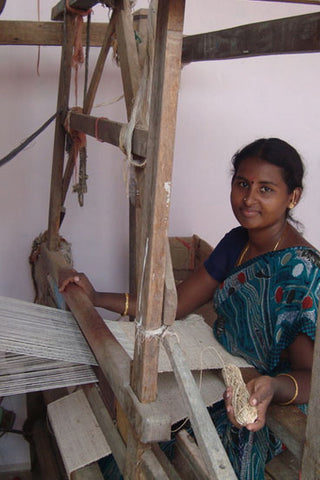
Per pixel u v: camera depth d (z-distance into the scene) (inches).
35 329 57.7
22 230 98.3
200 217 108.3
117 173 100.7
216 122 105.3
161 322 39.5
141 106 43.0
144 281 39.2
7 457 109.2
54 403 57.1
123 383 43.1
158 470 39.7
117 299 65.0
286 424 37.9
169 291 38.4
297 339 44.3
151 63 42.5
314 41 30.5
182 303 60.3
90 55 94.1
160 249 37.9
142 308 39.8
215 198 108.3
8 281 99.9
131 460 42.4
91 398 55.1
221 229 110.0
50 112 95.0
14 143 94.3
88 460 48.2
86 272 103.7
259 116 107.4
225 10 100.3
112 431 48.3
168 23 33.9
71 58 74.6
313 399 31.1
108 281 105.3
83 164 75.7
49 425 85.6
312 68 107.7
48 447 90.5
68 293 64.5
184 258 100.5
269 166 47.6
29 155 95.7
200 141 105.1
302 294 44.1
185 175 105.8
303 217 115.5
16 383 51.4
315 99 109.6
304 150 111.7
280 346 45.3
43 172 97.2
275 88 106.8
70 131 72.4
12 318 58.6
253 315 49.2
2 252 98.3
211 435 35.0
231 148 107.1
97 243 103.0
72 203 99.9
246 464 46.5
